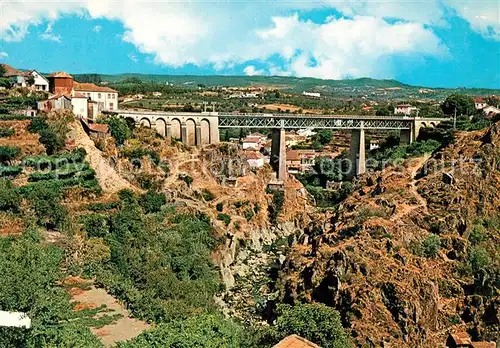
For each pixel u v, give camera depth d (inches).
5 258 3597.4
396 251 4854.8
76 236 4923.7
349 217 5792.3
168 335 2775.6
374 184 6934.1
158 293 4259.4
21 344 2465.6
